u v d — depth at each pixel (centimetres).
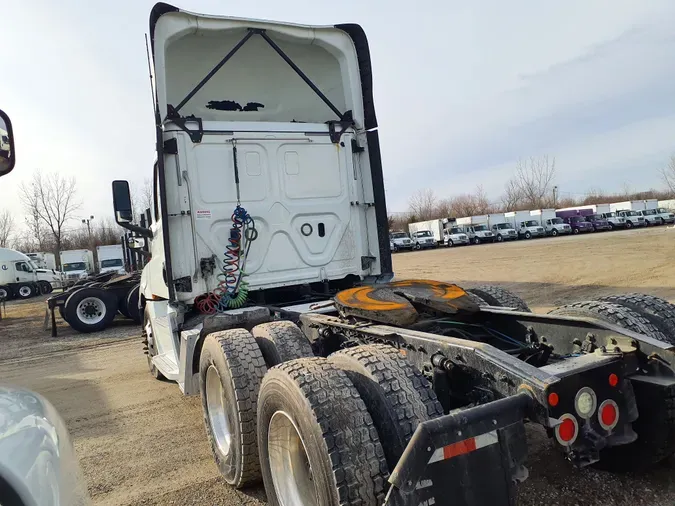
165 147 470
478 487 202
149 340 711
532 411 220
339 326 362
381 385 246
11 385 190
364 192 560
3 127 210
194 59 533
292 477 273
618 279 1257
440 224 4881
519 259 2209
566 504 290
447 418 200
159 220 536
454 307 372
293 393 248
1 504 123
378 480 223
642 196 7612
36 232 4791
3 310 2327
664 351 259
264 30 511
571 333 326
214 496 355
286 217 511
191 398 605
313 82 587
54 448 156
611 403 250
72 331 1426
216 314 426
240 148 494
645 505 283
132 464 423
